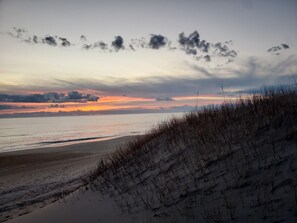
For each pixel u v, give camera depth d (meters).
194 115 6.73
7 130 82.69
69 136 53.22
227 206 2.79
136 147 7.55
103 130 71.19
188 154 4.86
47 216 4.87
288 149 3.17
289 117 3.85
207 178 3.63
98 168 7.77
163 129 7.71
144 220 3.38
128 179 5.44
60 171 14.97
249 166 3.29
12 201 8.98
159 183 4.39
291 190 2.52
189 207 3.19
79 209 4.74
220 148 4.20
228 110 5.43
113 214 3.98
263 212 2.45
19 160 22.03
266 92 4.95
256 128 4.13
